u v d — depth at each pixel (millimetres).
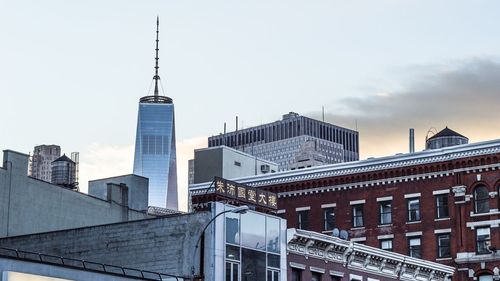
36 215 75875
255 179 103875
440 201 94375
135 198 86750
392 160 96875
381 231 96188
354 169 98625
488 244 91438
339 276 69250
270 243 63094
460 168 93812
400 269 76000
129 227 61625
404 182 96312
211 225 58719
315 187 100438
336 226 98250
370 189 97750
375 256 72875
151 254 60219
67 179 97125
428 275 79562
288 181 101812
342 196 98938
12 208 73938
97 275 50812
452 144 109812
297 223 100375
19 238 66000
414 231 94625
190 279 58062
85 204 80500
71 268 49281
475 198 93000
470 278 91500
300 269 65750
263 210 72812
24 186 75375
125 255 61188
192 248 58812
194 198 102562
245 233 61094
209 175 111000
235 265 59719
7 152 74625
